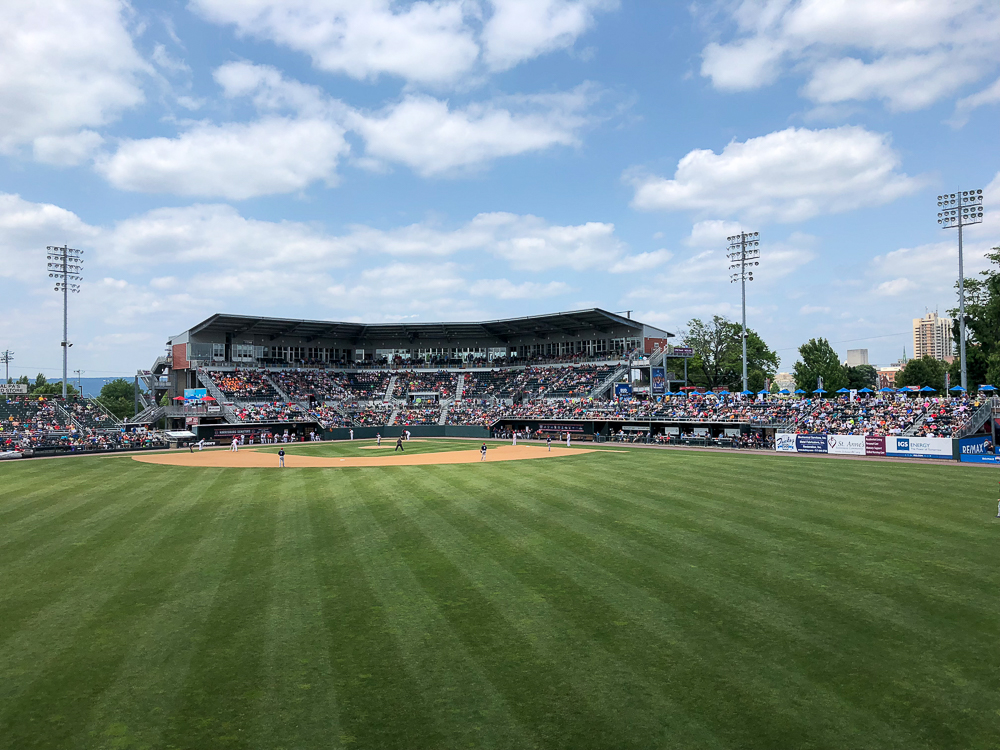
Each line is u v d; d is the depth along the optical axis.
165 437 67.94
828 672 11.23
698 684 10.86
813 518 23.25
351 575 17.06
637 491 29.94
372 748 9.12
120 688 10.92
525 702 10.36
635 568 17.27
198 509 26.92
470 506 26.72
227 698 10.56
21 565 18.25
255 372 87.06
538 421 77.94
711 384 97.56
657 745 9.09
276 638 12.95
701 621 13.56
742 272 73.56
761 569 17.05
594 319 89.44
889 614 13.81
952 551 18.55
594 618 13.80
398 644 12.60
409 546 20.02
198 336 86.06
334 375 95.56
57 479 37.66
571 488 31.30
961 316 56.34
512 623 13.59
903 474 35.12
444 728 9.62
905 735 9.27
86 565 18.19
